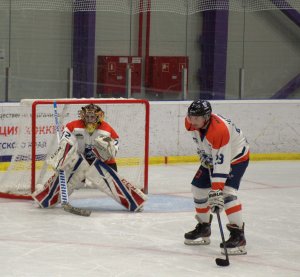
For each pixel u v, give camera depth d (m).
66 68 14.49
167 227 8.86
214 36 15.78
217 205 7.14
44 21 14.20
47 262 7.19
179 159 14.52
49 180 9.59
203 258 7.49
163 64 15.36
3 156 12.93
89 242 8.03
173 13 15.49
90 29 14.61
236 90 16.17
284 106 15.54
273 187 12.09
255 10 16.06
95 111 9.35
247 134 15.27
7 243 7.89
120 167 12.43
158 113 14.28
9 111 12.93
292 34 16.59
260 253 7.78
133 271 6.96
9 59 13.93
